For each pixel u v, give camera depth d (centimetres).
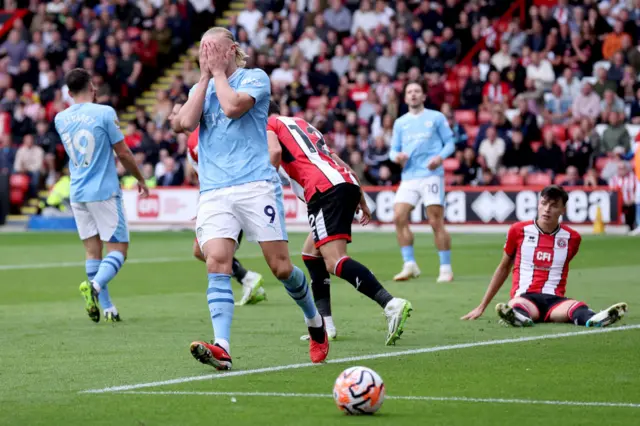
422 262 5122
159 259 5400
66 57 9212
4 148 8781
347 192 2389
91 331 2809
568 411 1716
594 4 8875
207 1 9981
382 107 8100
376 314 3120
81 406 1775
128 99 9169
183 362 2256
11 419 1673
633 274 4388
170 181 8275
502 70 8388
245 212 2136
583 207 7375
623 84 8200
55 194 8444
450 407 1752
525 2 9225
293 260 5238
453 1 8938
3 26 9650
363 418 1670
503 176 7650
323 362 2231
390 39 8794
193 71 8962
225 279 2150
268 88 2131
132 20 9562
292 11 9256
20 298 3697
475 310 2972
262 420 1656
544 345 2456
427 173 4231
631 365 2173
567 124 8031
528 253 2894
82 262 5300
